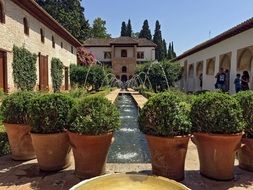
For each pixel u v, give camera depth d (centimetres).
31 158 465
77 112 380
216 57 1956
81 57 3459
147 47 5109
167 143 362
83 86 2531
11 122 447
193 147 543
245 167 425
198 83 2505
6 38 1253
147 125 373
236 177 394
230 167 380
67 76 2580
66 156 420
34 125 399
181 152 369
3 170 414
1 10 1214
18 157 457
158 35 6512
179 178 375
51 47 2027
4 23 1233
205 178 388
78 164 381
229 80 1700
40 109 397
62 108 405
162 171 372
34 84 1611
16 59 1362
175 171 372
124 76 4838
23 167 427
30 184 363
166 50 6925
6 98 464
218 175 379
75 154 380
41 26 1780
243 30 1452
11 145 458
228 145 370
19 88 1392
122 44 4869
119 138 755
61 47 2344
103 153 380
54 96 410
